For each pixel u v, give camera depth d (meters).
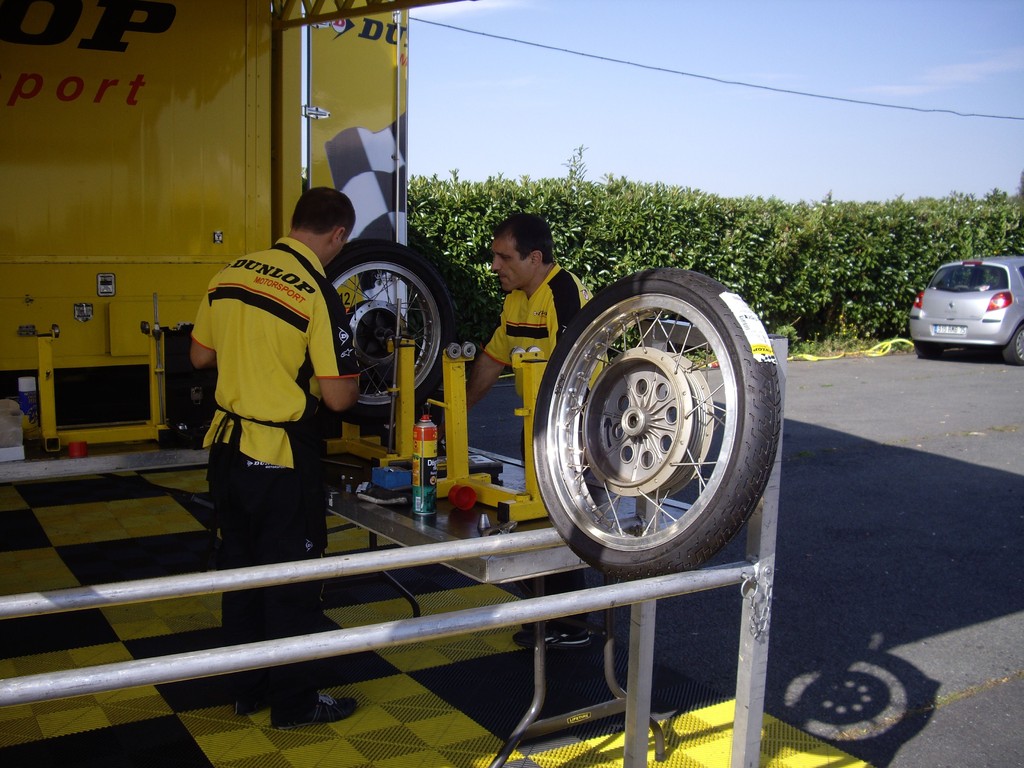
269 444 3.22
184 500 5.71
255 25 6.19
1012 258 15.03
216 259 6.20
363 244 4.14
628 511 3.01
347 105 6.89
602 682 3.95
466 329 11.71
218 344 3.27
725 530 2.31
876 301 16.47
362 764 3.25
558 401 2.86
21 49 5.41
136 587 2.19
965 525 6.46
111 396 5.97
